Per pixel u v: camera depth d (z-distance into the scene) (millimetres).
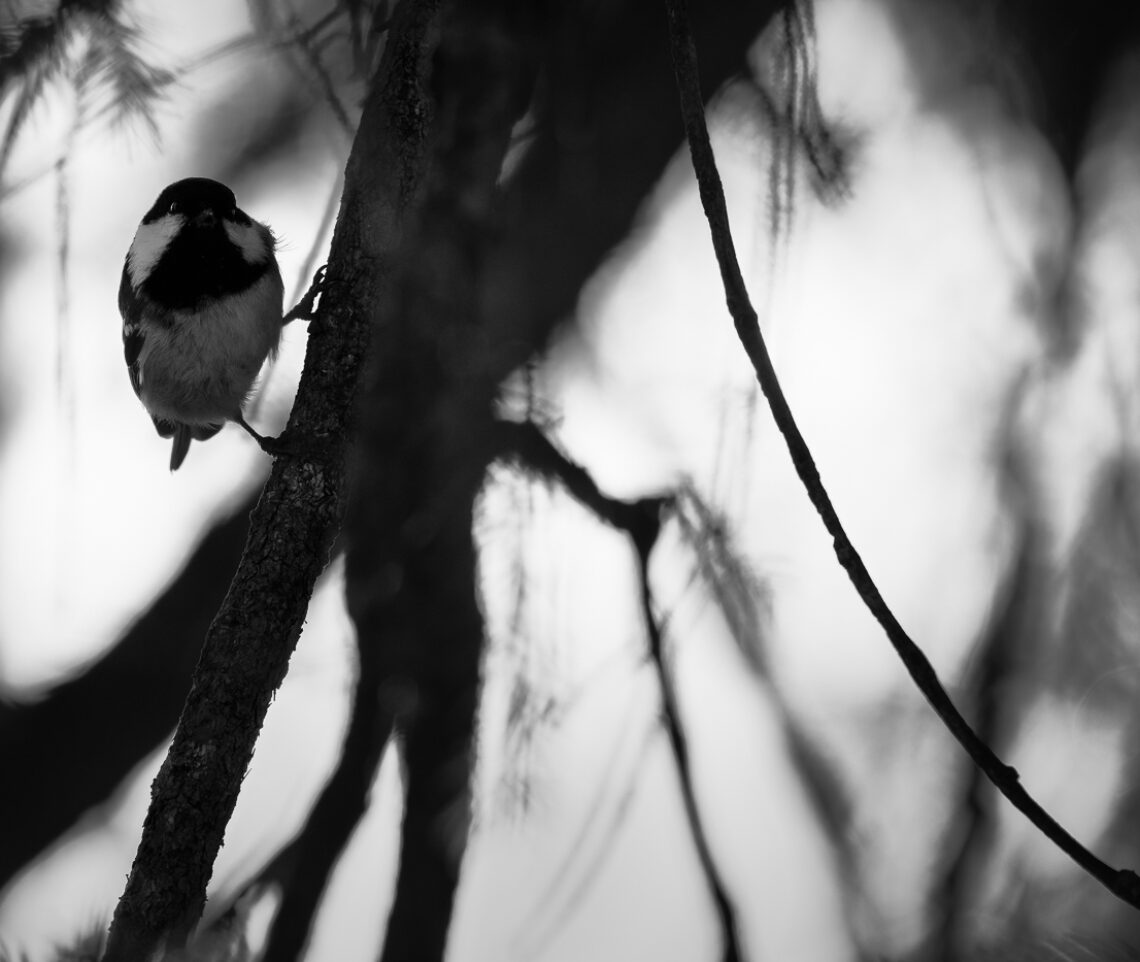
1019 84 7008
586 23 6926
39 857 6953
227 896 6895
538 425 6883
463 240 6859
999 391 7012
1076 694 6980
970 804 6961
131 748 6961
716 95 6922
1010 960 6762
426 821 6875
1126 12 7000
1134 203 7023
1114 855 6938
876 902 6957
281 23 6848
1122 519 6992
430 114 6801
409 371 6863
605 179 6941
